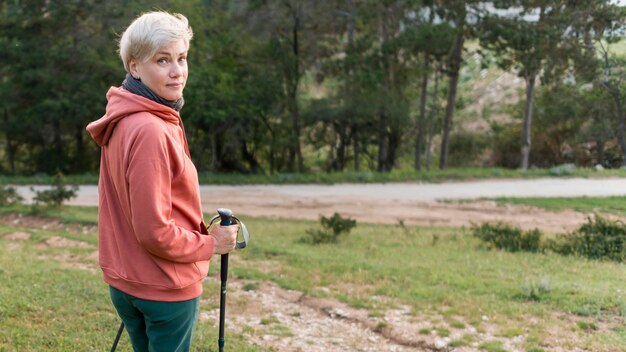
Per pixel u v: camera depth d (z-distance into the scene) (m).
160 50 2.42
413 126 38.50
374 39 34.06
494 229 12.83
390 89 34.88
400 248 12.38
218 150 37.34
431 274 8.99
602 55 32.38
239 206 22.33
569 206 20.62
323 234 13.44
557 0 30.41
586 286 8.01
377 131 36.16
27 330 5.20
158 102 2.47
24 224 16.86
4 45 34.34
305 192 26.06
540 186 25.86
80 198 23.69
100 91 34.88
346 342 5.96
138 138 2.37
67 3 34.44
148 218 2.34
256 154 41.56
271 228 16.31
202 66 34.59
